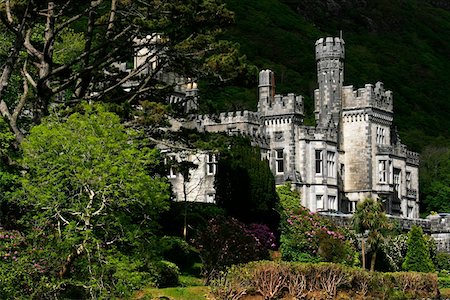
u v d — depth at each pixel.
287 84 134.75
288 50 148.25
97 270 31.47
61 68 43.00
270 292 44.81
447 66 175.12
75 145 31.70
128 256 33.50
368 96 86.75
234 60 45.84
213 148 46.47
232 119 81.31
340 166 86.94
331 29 177.12
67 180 32.22
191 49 45.31
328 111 88.06
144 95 47.62
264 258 51.88
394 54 171.25
